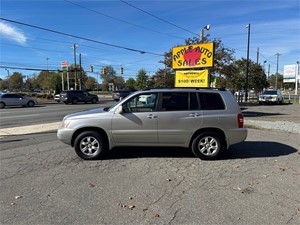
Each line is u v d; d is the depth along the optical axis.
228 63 27.39
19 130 10.69
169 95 6.21
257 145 7.78
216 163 5.94
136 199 4.07
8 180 4.88
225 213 3.62
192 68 14.98
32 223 3.37
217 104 6.20
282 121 13.52
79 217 3.52
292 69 62.50
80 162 6.02
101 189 4.45
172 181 4.82
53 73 82.06
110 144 6.18
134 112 6.12
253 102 34.12
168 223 3.37
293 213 3.61
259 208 3.76
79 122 6.12
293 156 6.55
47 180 4.88
